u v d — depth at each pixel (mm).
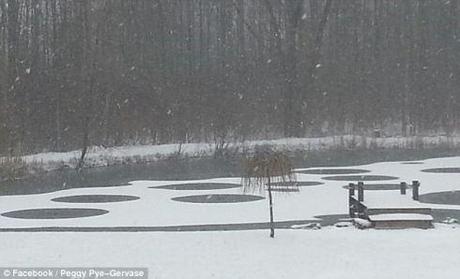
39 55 46219
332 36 63188
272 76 58594
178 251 13914
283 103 57906
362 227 17000
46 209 22391
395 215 17141
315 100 59750
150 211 21531
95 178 33812
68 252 13867
